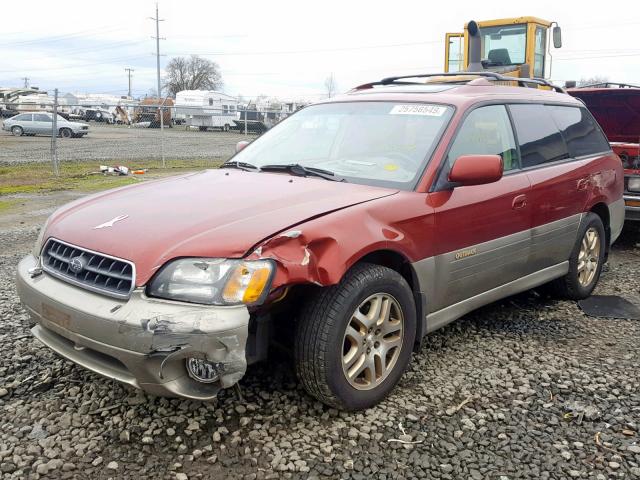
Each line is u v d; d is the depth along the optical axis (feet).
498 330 15.16
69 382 11.76
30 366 12.42
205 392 9.40
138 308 9.03
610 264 22.02
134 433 10.10
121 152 76.23
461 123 13.05
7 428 10.20
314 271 9.71
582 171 16.51
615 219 18.61
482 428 10.54
